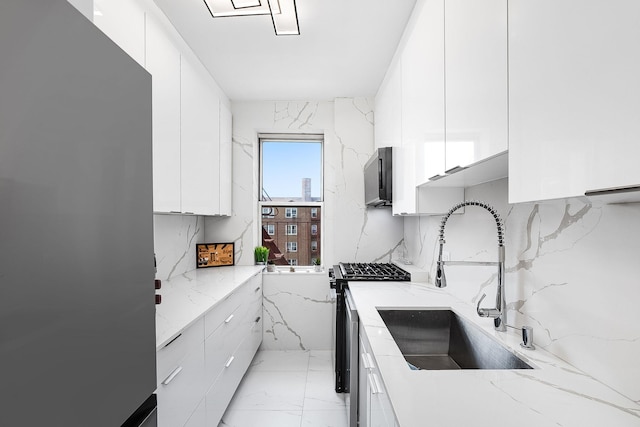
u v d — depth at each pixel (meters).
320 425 2.31
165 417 1.38
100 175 0.72
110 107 0.76
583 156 0.68
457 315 1.78
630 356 0.90
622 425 0.80
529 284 1.34
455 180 1.70
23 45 0.54
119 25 1.58
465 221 1.98
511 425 0.81
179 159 2.24
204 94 2.75
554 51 0.76
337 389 2.73
